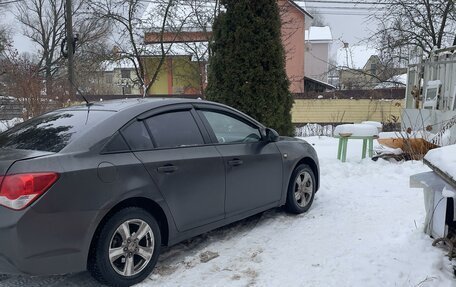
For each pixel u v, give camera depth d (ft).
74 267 10.96
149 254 12.42
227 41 25.99
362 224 16.25
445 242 12.62
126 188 11.79
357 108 84.94
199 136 14.43
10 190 10.32
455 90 30.17
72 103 40.47
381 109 74.59
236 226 16.99
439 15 60.85
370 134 27.25
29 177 10.36
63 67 117.08
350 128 27.22
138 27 68.13
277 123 26.21
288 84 27.04
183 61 85.05
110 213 11.70
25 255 10.27
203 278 12.46
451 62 31.63
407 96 39.32
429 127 30.27
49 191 10.47
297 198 18.07
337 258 13.14
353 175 24.62
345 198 20.01
